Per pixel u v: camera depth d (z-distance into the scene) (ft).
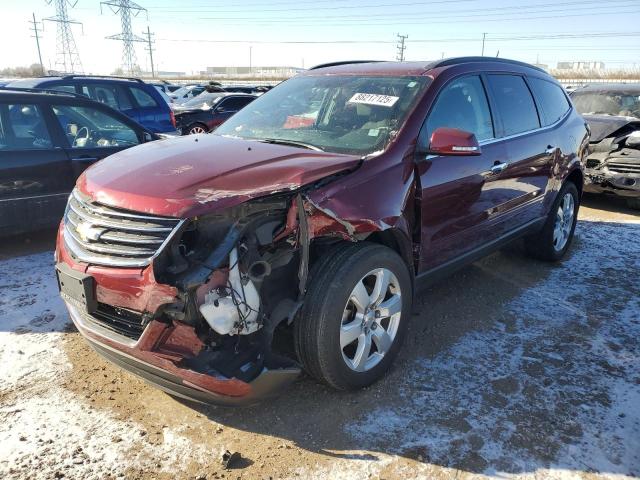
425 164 11.05
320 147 11.10
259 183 8.64
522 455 8.67
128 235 8.38
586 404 10.02
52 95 18.72
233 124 13.47
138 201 8.39
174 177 8.84
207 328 8.23
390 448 8.77
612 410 9.86
